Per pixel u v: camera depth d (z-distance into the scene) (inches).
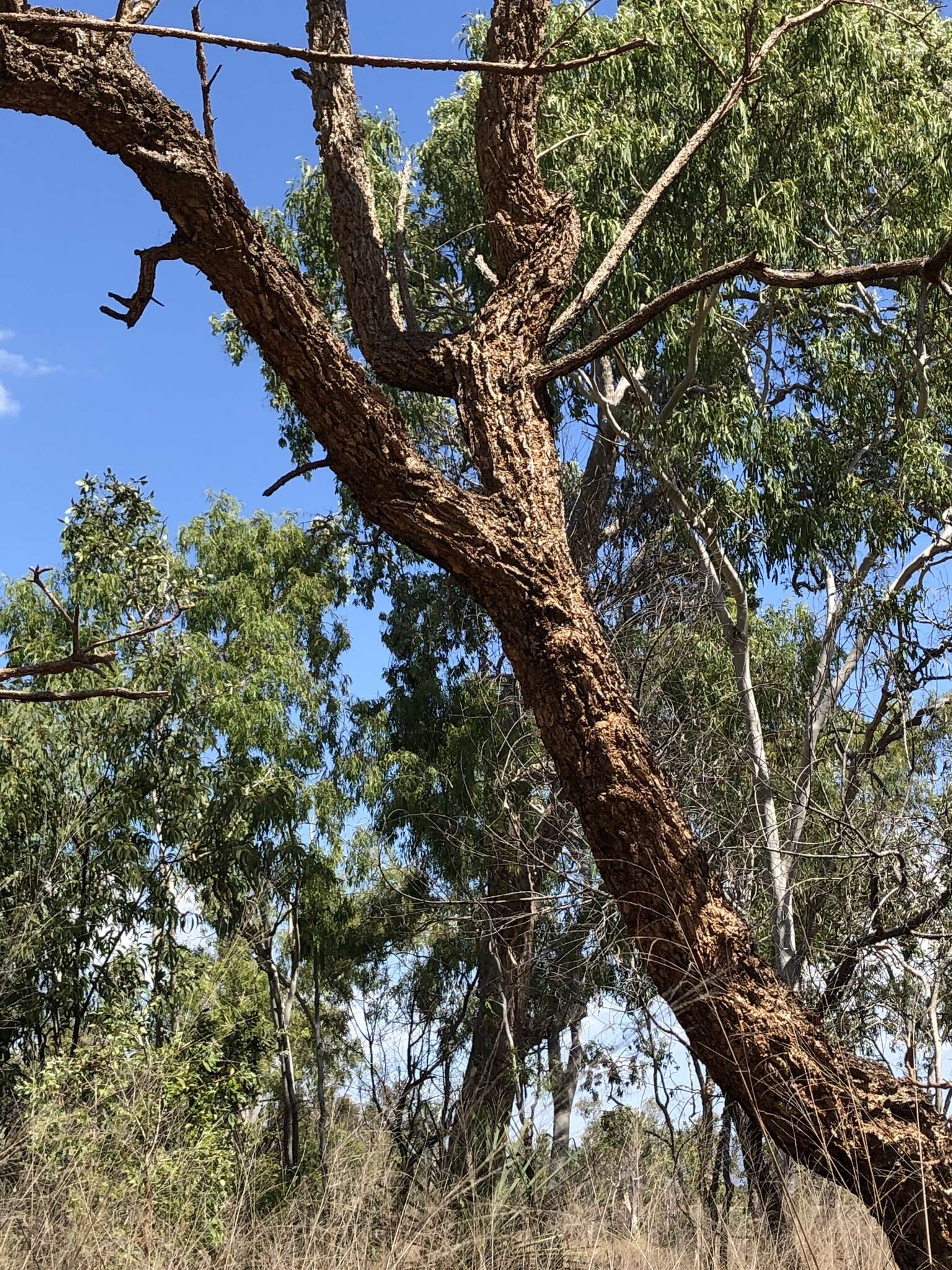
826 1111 146.4
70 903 505.7
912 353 405.7
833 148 406.9
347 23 204.5
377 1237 189.0
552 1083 364.2
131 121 148.2
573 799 159.2
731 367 433.7
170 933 533.3
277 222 513.7
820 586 411.2
